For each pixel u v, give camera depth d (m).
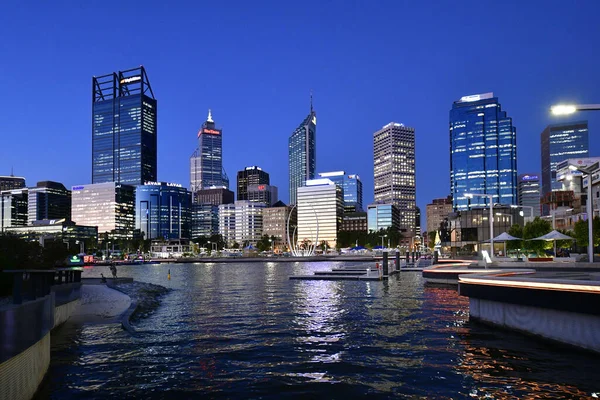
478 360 15.80
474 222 122.94
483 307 22.58
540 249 70.56
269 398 12.32
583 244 64.56
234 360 16.55
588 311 15.07
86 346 18.97
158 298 40.56
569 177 116.94
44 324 13.73
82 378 14.21
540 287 17.22
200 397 12.41
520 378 13.65
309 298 39.19
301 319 26.61
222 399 12.23
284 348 18.53
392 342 19.44
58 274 25.42
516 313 19.72
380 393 12.65
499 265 48.38
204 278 78.00
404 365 15.55
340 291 45.88
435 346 18.33
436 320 25.11
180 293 46.03
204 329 23.20
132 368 15.44
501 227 119.94
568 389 12.59
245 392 12.84
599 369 14.20
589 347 15.48
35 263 35.31
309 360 16.47
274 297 40.59
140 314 29.02
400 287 49.22
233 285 57.69
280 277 76.94
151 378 14.25
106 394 12.66
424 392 12.67
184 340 20.25
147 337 20.97
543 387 12.82
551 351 16.48
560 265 44.88
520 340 18.55
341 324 24.53
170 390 13.03
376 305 33.06
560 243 73.12
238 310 31.27
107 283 50.88
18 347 10.78
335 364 15.85
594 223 62.09
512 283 18.98
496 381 13.46
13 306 10.95
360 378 14.13
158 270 131.88
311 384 13.55
